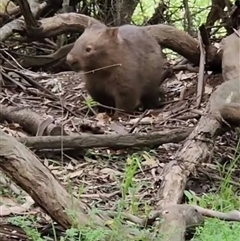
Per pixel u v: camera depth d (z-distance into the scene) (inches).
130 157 340.5
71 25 510.6
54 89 503.5
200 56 484.1
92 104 448.8
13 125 386.6
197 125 339.9
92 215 225.0
